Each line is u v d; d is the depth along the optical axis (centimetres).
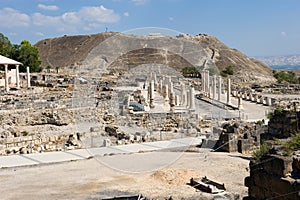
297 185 825
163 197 1346
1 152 2314
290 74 10538
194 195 1355
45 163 1986
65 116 3141
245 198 1000
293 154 928
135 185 1540
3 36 9362
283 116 2011
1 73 7244
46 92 4975
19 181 1672
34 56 9350
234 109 4359
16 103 3766
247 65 13312
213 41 14838
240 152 2177
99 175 1720
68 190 1521
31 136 2548
